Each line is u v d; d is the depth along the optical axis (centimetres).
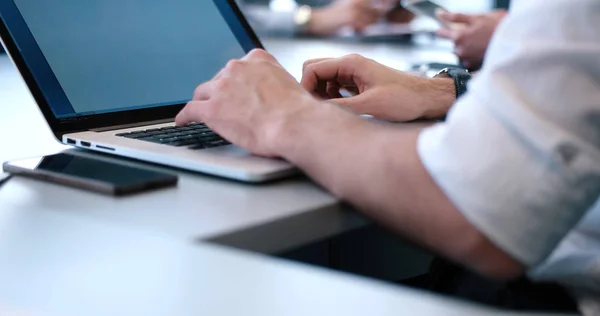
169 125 103
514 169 66
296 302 43
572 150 64
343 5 286
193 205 69
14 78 155
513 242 66
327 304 42
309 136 78
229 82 87
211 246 55
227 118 85
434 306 42
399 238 75
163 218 65
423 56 216
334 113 81
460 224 67
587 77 66
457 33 194
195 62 116
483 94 69
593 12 67
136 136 95
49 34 100
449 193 68
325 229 72
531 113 65
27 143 102
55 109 96
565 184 65
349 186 73
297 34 279
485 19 193
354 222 76
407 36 264
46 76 97
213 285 46
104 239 56
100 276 49
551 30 68
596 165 65
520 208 66
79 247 55
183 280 47
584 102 65
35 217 63
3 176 80
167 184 76
